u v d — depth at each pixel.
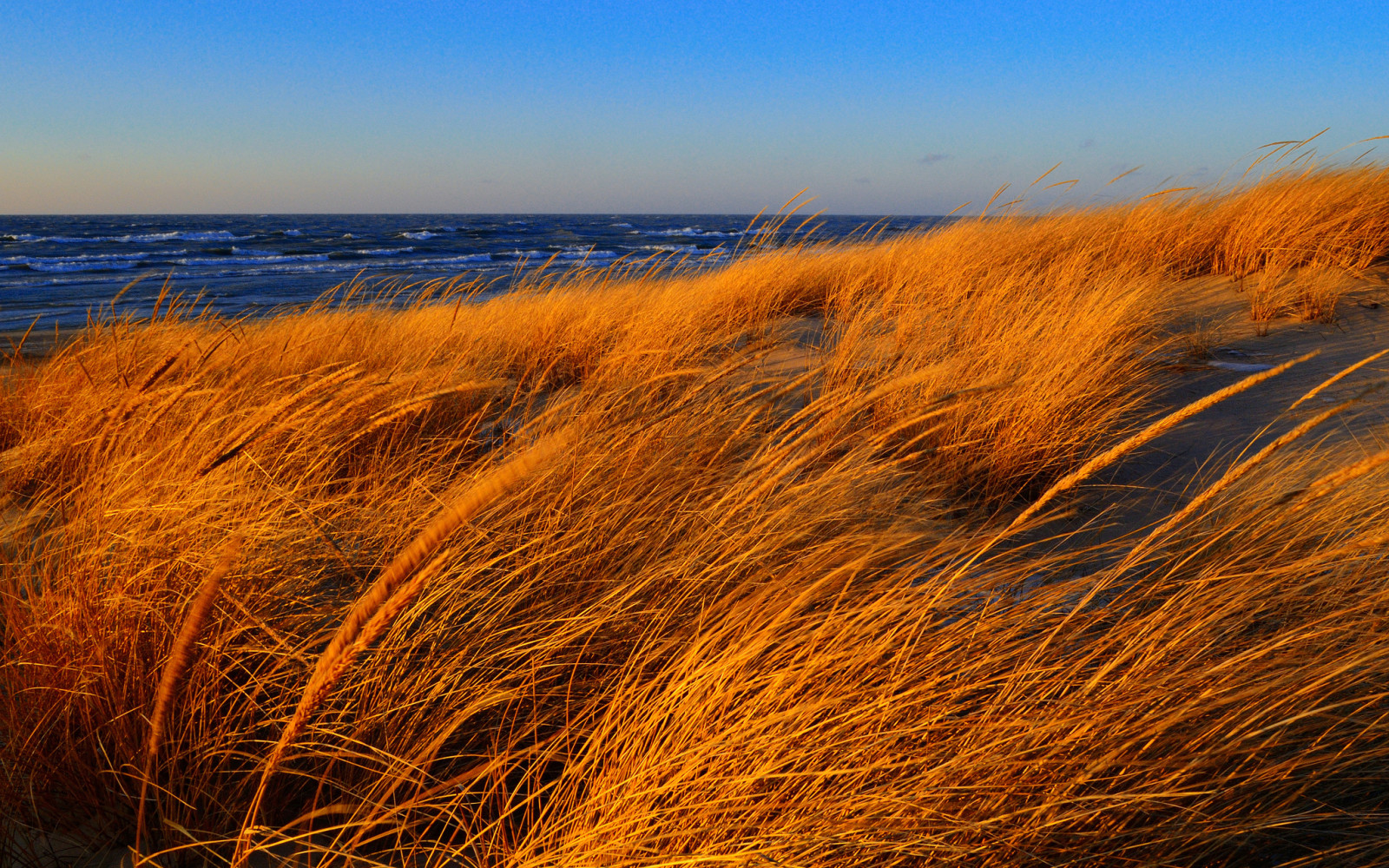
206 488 2.12
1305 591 1.90
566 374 5.25
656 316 5.43
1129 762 1.32
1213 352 5.17
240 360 3.51
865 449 2.90
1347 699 1.50
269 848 1.57
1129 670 1.50
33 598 1.99
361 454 3.16
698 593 2.11
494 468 2.69
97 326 4.45
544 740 1.87
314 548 2.26
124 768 1.64
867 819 1.29
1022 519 1.72
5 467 2.89
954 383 3.87
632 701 1.60
